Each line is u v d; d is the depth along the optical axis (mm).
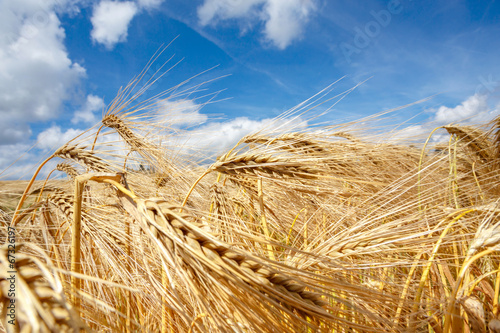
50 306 805
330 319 1291
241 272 1301
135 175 3479
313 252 2039
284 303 1348
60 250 2064
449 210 2223
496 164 3602
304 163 2588
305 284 1368
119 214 2197
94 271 1853
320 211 3297
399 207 2303
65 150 2918
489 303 1984
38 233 2182
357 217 2824
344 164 3125
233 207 3627
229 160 2744
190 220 1466
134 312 2273
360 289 1481
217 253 1360
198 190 3928
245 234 1529
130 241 1987
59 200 2148
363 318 1892
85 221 1948
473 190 3102
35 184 3074
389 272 2393
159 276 1920
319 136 3137
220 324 1312
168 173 3809
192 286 1316
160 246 1323
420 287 1841
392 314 1949
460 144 3875
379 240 1978
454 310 1616
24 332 740
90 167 2848
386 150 3656
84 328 816
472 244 1677
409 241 1936
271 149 2684
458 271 2178
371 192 3043
